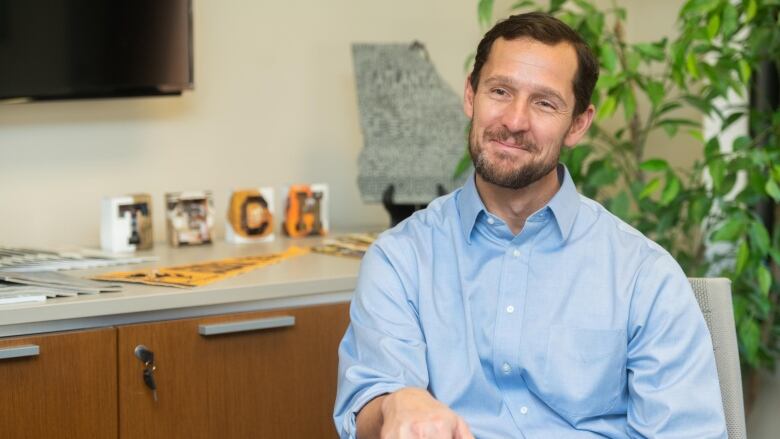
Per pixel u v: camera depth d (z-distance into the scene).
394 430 1.23
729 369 1.57
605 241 1.56
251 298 1.99
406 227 1.62
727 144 2.88
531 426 1.51
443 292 1.55
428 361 1.53
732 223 2.37
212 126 2.70
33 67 2.35
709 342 1.49
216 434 1.98
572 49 1.50
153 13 2.47
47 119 2.48
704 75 2.44
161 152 2.63
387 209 2.69
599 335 1.50
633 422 1.48
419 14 3.00
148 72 2.48
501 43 1.50
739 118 2.59
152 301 1.87
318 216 2.67
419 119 2.69
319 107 2.86
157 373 1.90
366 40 2.92
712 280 1.59
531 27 1.50
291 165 2.83
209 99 2.69
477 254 1.56
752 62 2.46
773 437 2.82
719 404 1.46
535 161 1.49
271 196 2.59
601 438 1.50
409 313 1.54
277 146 2.80
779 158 2.36
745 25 2.44
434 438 1.21
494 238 1.56
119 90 2.45
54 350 1.78
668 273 1.51
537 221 1.55
